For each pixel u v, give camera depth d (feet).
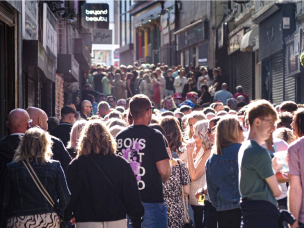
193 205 50.47
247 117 35.22
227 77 182.91
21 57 77.66
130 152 41.04
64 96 151.94
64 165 44.93
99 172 37.22
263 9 132.57
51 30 105.50
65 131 57.88
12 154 41.16
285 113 52.03
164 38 264.72
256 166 34.14
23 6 78.74
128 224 42.34
